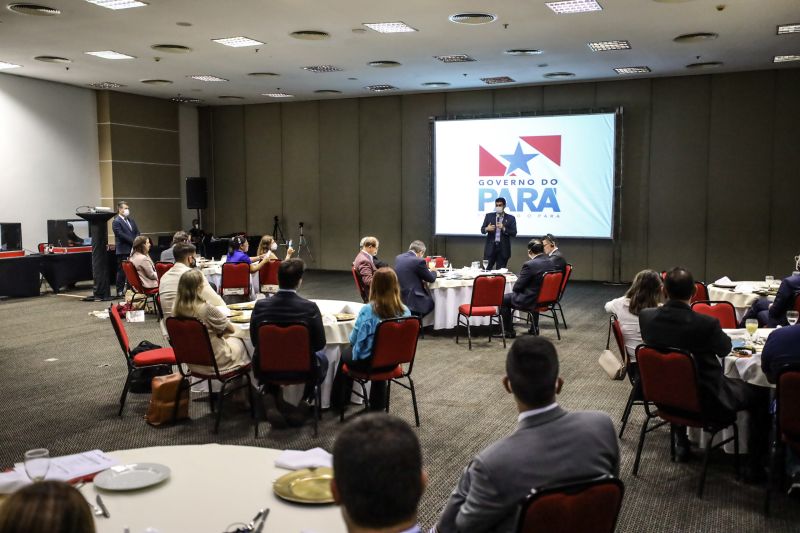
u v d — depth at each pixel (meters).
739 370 3.97
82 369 6.49
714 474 4.04
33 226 12.70
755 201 11.81
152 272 9.14
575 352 7.18
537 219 12.99
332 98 14.88
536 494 1.83
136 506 2.06
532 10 7.72
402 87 13.38
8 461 4.23
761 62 10.84
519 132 12.97
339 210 15.15
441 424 4.93
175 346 4.77
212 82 12.80
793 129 11.48
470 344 7.41
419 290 7.77
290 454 2.42
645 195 12.52
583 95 12.79
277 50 9.91
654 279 4.66
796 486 3.68
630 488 3.85
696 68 11.34
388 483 1.28
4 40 9.28
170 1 7.36
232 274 8.96
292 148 15.48
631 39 9.18
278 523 1.95
